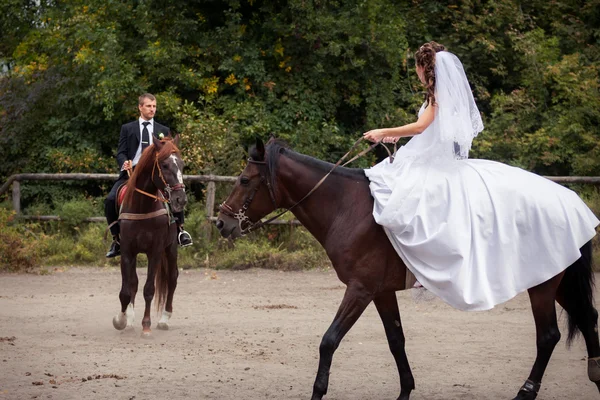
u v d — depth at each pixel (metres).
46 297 10.79
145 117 8.94
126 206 8.09
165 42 17.16
